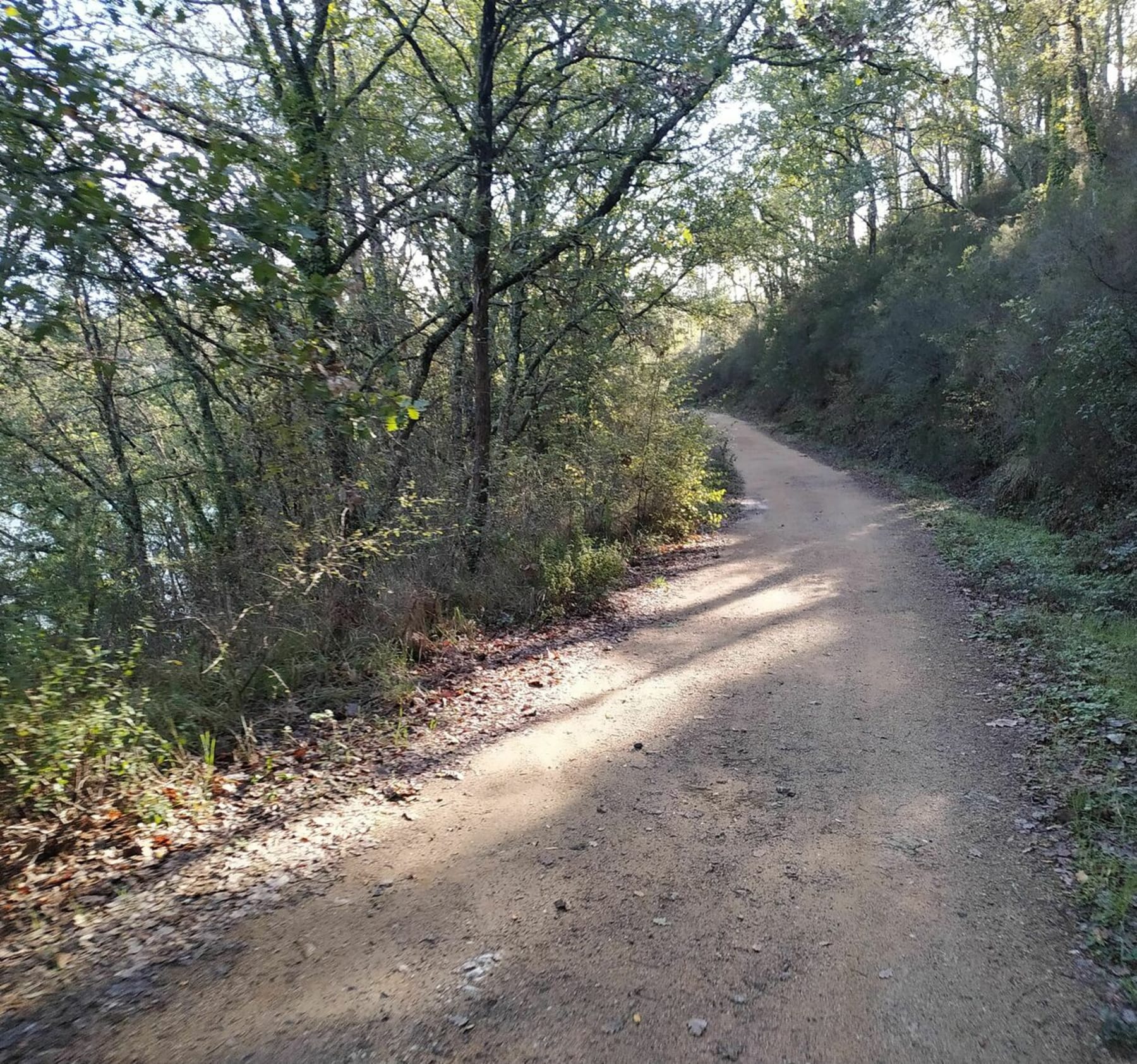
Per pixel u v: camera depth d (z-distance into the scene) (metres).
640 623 9.15
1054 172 21.05
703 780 5.09
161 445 12.67
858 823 4.45
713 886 3.91
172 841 4.40
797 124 11.94
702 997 3.14
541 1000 3.14
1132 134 17.02
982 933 3.47
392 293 10.30
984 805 4.59
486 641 8.50
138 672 6.29
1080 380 12.15
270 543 7.93
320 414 7.38
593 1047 2.89
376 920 3.70
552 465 12.72
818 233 34.84
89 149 4.19
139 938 3.57
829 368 31.69
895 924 3.56
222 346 4.68
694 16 8.74
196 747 5.54
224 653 6.44
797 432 32.25
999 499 14.91
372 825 4.65
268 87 9.31
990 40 20.56
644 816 4.65
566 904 3.79
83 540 10.67
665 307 15.41
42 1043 2.93
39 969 3.36
